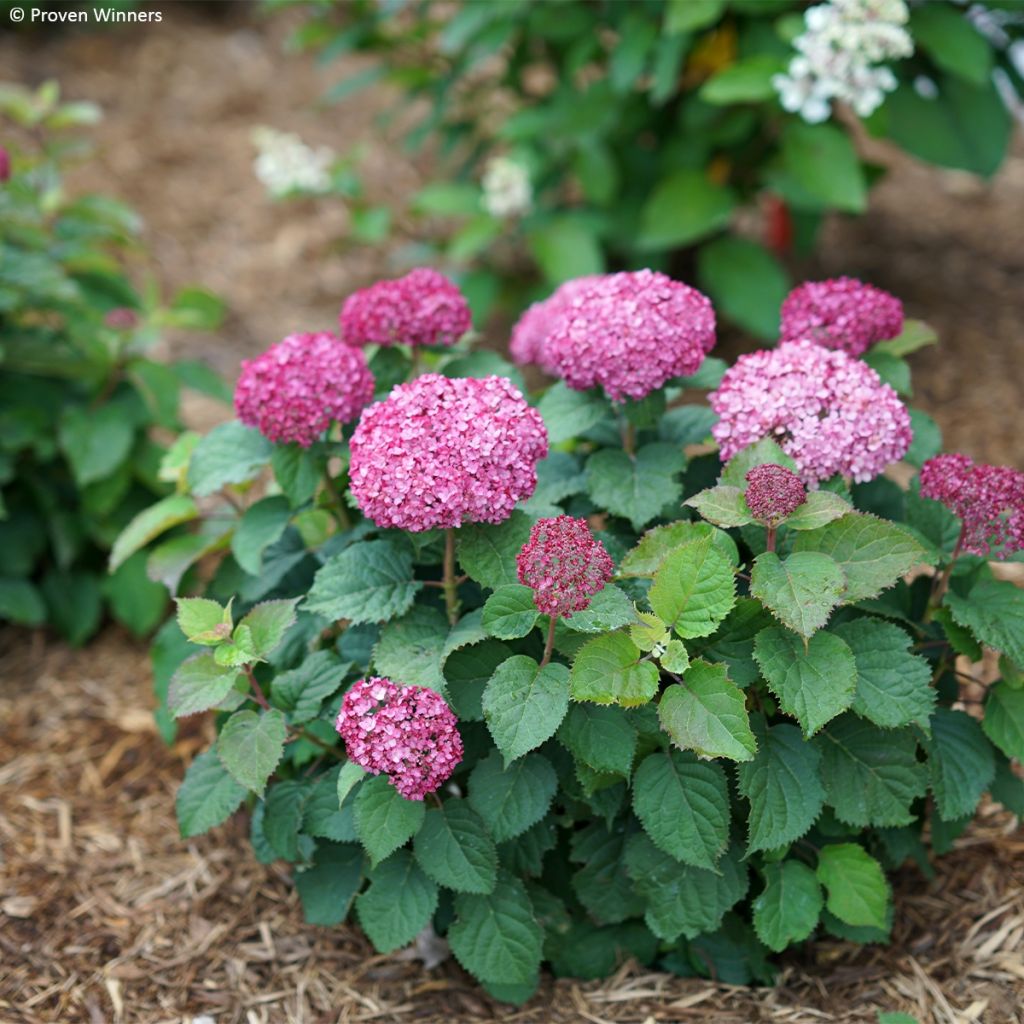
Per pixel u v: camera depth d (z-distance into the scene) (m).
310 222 2.58
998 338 2.01
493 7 1.93
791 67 1.55
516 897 1.27
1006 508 1.24
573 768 1.27
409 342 1.36
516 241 2.21
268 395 1.30
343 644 1.33
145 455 1.72
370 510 1.21
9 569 1.71
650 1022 1.31
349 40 2.12
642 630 1.19
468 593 1.31
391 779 1.20
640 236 1.92
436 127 2.24
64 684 1.68
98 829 1.50
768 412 1.25
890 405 1.25
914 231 2.36
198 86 3.01
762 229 2.40
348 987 1.35
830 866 1.28
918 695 1.22
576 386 1.29
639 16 1.87
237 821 1.49
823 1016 1.30
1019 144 2.64
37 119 1.82
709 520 1.23
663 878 1.27
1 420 1.67
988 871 1.40
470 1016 1.32
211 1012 1.33
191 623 1.24
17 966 1.37
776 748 1.25
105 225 1.79
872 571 1.20
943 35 1.72
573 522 1.18
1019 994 1.30
